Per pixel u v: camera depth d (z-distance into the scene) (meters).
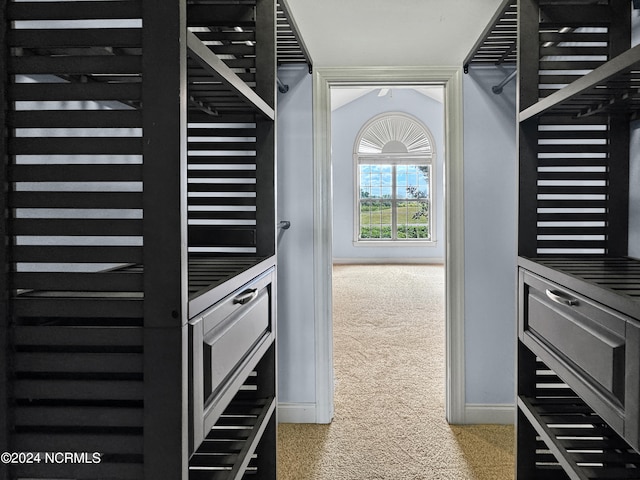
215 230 1.90
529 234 1.90
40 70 0.91
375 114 10.16
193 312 0.94
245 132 1.85
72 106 1.18
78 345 0.91
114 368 0.91
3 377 0.91
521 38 1.85
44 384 0.92
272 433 1.72
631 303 1.02
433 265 10.03
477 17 2.52
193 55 0.96
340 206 10.30
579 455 1.48
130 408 0.91
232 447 1.34
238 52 1.75
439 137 10.10
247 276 1.32
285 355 3.07
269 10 1.73
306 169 3.03
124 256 0.91
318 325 3.05
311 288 3.05
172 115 0.88
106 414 0.92
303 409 3.05
